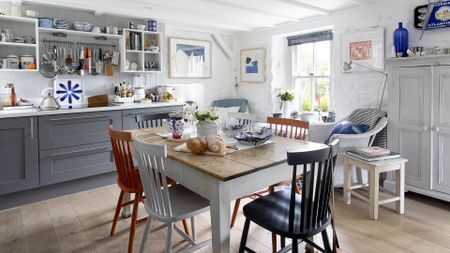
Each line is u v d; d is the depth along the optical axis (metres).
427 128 2.94
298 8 3.98
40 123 3.18
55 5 3.68
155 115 3.12
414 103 3.03
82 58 3.94
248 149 1.97
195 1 3.60
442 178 2.89
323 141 3.82
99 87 4.21
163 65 4.66
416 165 3.07
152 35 4.59
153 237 2.45
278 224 1.58
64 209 3.04
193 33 5.46
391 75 3.21
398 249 2.21
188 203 1.87
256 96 5.63
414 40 3.37
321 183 1.57
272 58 5.27
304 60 5.11
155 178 1.75
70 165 3.42
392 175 3.31
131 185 2.14
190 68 5.46
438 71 2.83
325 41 4.73
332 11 4.18
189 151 1.91
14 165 3.05
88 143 3.53
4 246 2.33
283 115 5.28
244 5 3.83
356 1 3.68
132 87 4.48
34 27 3.61
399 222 2.63
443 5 3.07
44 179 3.24
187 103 4.44
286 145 2.08
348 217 2.74
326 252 1.70
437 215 2.75
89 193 3.49
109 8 3.83
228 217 1.56
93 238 2.45
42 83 3.78
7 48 3.51
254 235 2.47
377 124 3.31
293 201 1.49
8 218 2.83
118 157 2.19
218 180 1.48
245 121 3.12
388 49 3.63
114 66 4.29
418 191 3.07
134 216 2.15
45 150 3.23
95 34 3.88
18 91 3.61
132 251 2.21
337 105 4.27
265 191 2.58
